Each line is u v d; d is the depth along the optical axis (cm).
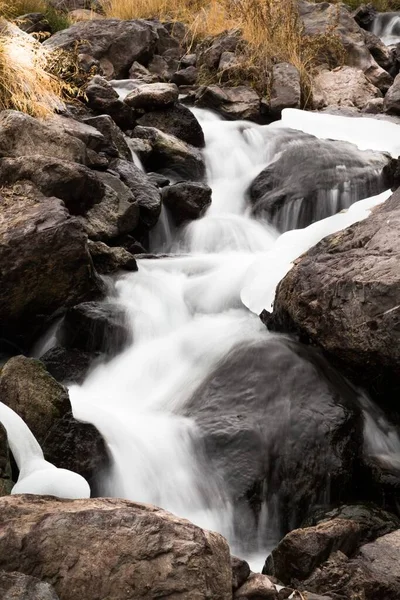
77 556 376
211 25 1341
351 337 559
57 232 638
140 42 1222
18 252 629
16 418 489
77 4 1559
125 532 381
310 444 544
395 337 536
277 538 525
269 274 667
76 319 653
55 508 399
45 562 376
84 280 660
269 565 461
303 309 594
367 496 546
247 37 1217
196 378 602
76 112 923
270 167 934
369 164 916
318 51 1269
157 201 817
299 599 414
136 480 514
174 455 533
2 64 853
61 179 720
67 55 1042
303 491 534
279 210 881
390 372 562
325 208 876
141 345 655
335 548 449
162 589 368
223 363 602
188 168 944
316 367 587
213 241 834
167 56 1298
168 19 1426
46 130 780
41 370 534
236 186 938
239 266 739
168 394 599
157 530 381
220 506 520
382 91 1278
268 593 403
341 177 891
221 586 377
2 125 760
